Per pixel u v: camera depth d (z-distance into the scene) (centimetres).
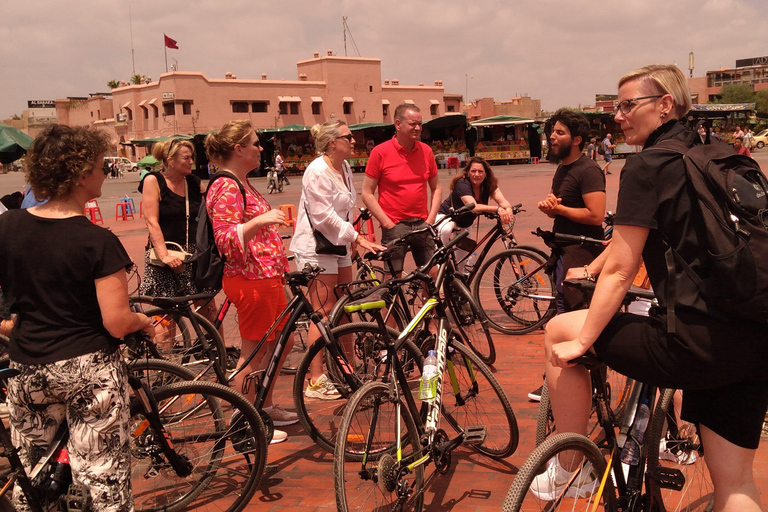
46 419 273
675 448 309
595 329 251
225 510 346
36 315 259
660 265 240
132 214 2138
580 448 257
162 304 413
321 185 488
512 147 4356
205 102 5656
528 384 507
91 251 255
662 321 239
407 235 492
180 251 551
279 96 5884
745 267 216
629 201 237
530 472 238
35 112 11031
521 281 632
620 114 261
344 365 397
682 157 232
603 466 265
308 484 374
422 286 399
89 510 267
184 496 343
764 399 245
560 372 294
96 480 265
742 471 250
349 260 532
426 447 325
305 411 404
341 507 280
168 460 326
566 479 259
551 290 621
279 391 538
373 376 380
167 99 5634
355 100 6194
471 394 391
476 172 650
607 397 306
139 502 339
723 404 248
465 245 658
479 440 351
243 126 416
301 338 593
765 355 230
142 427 323
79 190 264
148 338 290
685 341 232
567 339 287
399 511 314
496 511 333
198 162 4259
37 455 275
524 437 417
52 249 255
